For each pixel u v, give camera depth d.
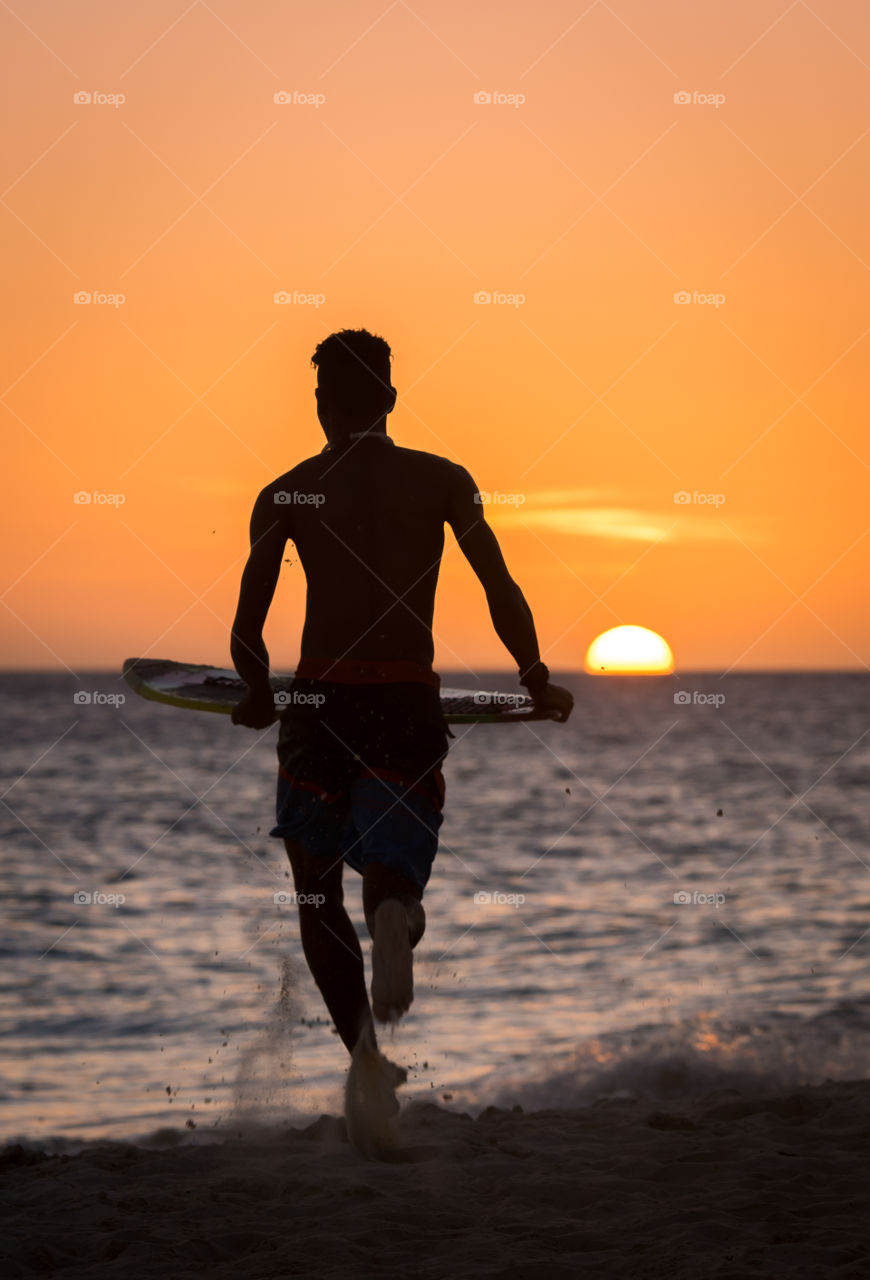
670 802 51.47
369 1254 4.54
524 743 97.50
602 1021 14.64
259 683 5.93
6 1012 15.77
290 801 5.75
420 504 5.86
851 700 193.00
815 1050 9.09
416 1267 4.42
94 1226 4.91
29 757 81.94
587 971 18.34
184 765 74.06
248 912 24.81
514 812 47.91
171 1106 11.09
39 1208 5.19
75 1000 16.58
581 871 31.09
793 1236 4.64
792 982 17.69
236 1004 16.23
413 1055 12.66
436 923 22.97
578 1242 4.68
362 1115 6.02
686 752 86.00
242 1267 4.40
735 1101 7.00
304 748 5.70
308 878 5.84
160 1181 5.56
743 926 22.78
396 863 5.44
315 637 5.79
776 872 30.72
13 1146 6.59
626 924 22.88
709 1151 5.90
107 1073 12.52
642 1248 4.59
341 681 5.67
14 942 21.38
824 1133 6.18
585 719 140.38
